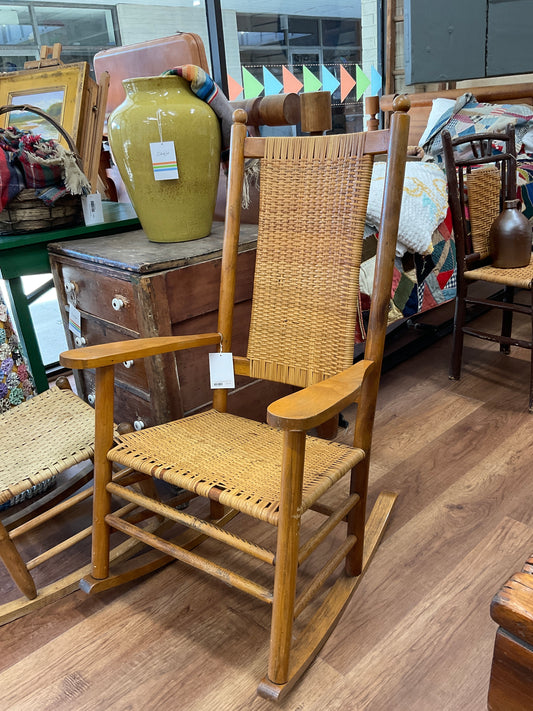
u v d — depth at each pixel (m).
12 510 1.68
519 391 2.16
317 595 1.31
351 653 1.15
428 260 2.24
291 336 1.34
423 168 2.50
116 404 1.82
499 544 1.41
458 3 3.24
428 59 3.42
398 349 2.57
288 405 0.89
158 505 1.15
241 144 1.36
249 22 3.20
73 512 1.67
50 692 1.12
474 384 2.25
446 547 1.42
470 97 3.19
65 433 1.34
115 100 2.29
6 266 1.75
